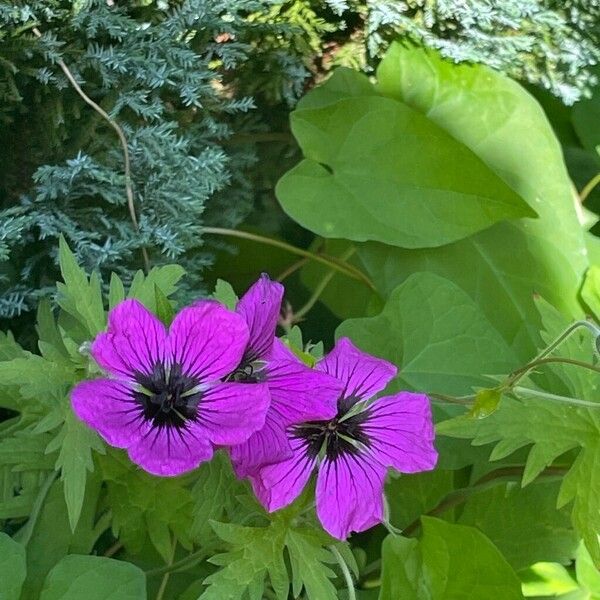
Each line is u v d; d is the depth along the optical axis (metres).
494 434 0.23
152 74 0.23
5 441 0.21
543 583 0.27
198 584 0.22
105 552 0.25
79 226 0.25
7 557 0.20
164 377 0.19
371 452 0.20
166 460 0.18
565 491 0.22
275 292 0.20
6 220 0.23
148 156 0.24
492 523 0.26
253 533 0.20
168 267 0.22
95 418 0.18
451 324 0.26
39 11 0.22
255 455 0.19
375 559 0.26
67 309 0.21
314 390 0.19
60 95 0.23
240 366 0.20
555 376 0.26
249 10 0.25
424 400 0.21
